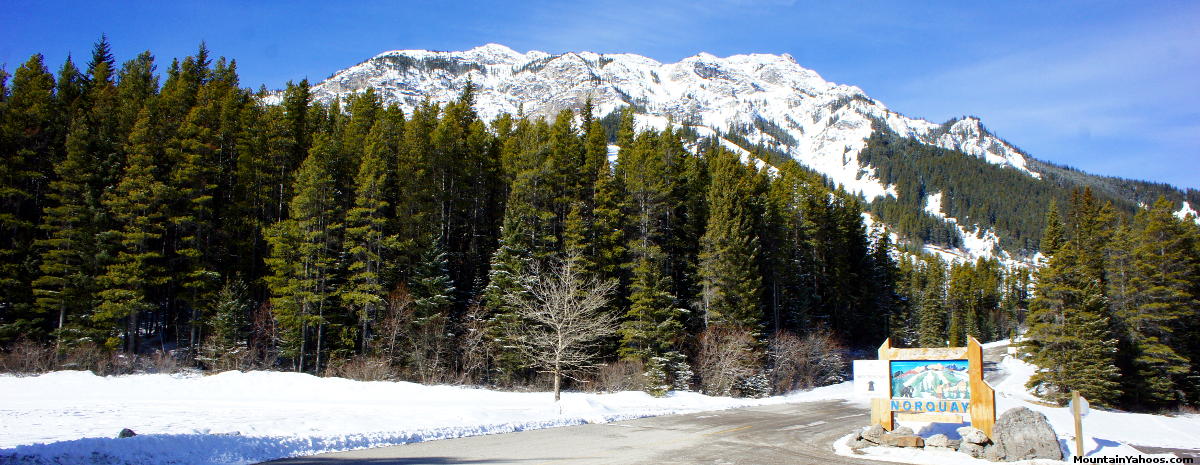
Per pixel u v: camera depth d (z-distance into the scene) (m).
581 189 45.75
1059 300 40.34
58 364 32.50
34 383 28.23
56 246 36.06
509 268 37.59
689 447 14.30
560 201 44.09
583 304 29.14
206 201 39.62
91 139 37.62
